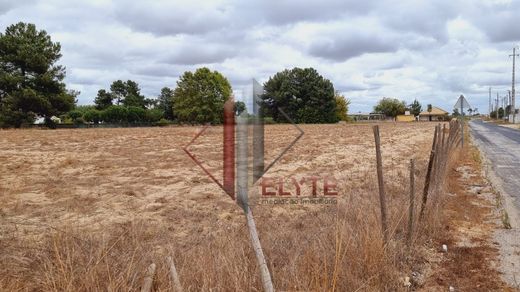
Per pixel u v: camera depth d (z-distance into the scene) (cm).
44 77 5750
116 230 623
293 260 445
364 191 930
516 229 777
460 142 2389
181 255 464
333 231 535
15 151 2147
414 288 521
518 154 2175
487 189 1154
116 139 3184
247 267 425
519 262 612
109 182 1180
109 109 8544
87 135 3806
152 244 538
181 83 8838
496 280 549
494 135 4047
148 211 823
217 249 464
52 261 412
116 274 398
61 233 467
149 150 2191
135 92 12494
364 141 2930
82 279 379
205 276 398
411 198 615
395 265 540
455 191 1093
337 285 438
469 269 583
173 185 1129
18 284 385
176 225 710
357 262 478
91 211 819
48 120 6134
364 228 537
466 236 729
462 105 2242
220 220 723
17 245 472
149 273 393
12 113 5581
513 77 8738
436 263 600
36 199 938
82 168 1471
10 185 1109
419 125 7388
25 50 5766
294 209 799
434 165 833
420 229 685
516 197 1077
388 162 1614
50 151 2145
